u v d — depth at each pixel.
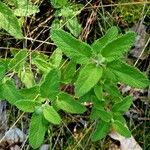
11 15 0.34
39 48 0.38
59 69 0.33
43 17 0.38
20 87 0.37
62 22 0.36
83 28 0.38
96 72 0.29
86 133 0.37
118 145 0.38
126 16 0.38
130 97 0.32
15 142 0.37
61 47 0.30
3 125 0.37
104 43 0.30
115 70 0.30
